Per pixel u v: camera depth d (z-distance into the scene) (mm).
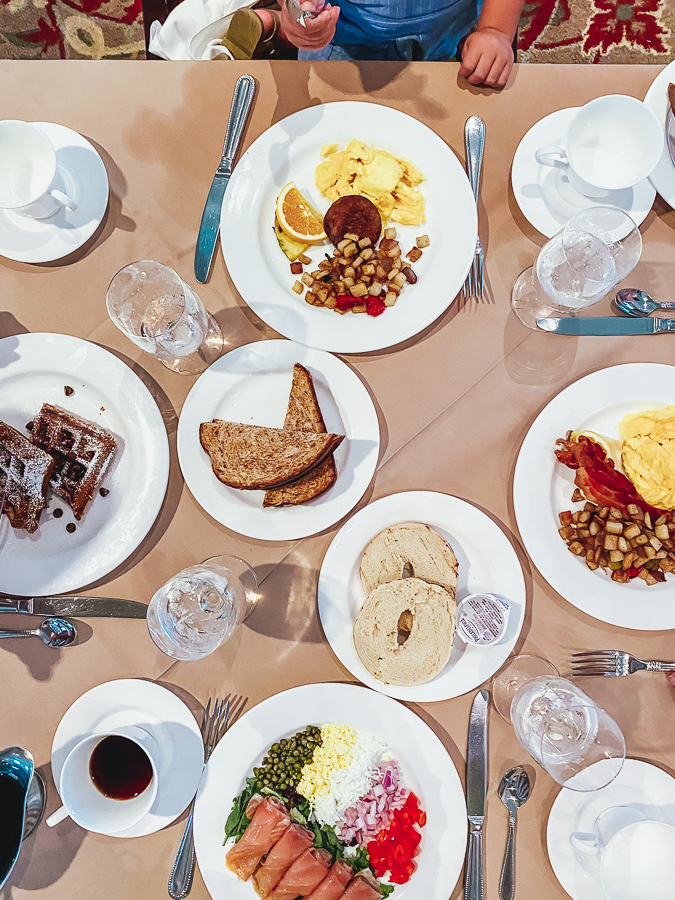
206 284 1137
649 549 1012
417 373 1122
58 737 1066
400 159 1109
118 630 1091
